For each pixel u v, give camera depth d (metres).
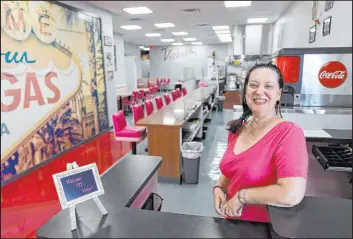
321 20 4.36
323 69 2.97
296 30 6.06
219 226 1.02
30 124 4.06
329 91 3.02
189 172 3.57
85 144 5.47
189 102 5.80
